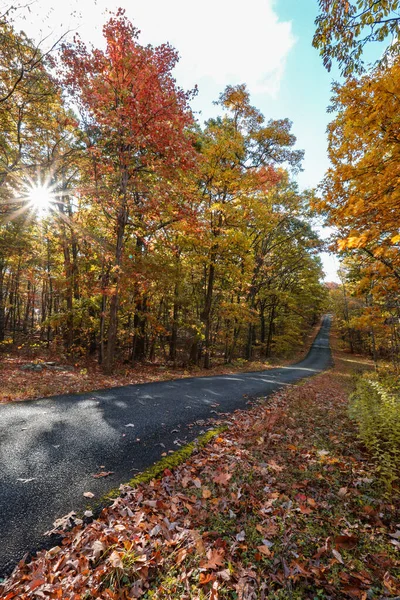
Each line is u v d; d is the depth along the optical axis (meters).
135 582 2.19
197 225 13.03
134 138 10.46
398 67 4.20
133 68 10.12
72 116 13.94
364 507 3.17
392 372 15.88
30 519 2.87
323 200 5.22
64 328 19.70
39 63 9.01
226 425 6.10
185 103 10.99
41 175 12.13
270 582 2.24
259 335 39.41
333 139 5.61
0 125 10.24
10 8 7.34
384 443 4.45
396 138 4.51
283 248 24.58
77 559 2.38
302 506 3.13
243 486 3.58
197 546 2.50
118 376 11.33
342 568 2.39
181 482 3.74
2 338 20.17
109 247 12.66
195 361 17.52
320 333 56.84
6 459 3.96
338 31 4.11
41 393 7.62
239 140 15.47
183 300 16.36
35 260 19.17
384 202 4.15
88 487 3.49
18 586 2.15
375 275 6.36
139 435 5.18
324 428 5.79
